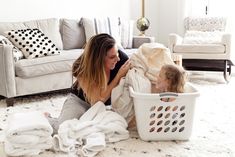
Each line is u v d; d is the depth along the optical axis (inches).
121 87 79.9
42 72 118.7
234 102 112.1
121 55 85.5
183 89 76.9
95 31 152.9
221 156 67.9
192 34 167.0
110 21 156.9
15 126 68.2
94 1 181.0
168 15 208.1
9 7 148.6
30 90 117.9
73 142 71.4
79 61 79.6
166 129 74.6
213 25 171.3
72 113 81.0
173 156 68.1
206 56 151.2
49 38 145.9
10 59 110.8
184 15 195.2
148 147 72.6
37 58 121.6
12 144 67.1
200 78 158.2
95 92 78.6
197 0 194.7
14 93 113.5
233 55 174.1
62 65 123.9
